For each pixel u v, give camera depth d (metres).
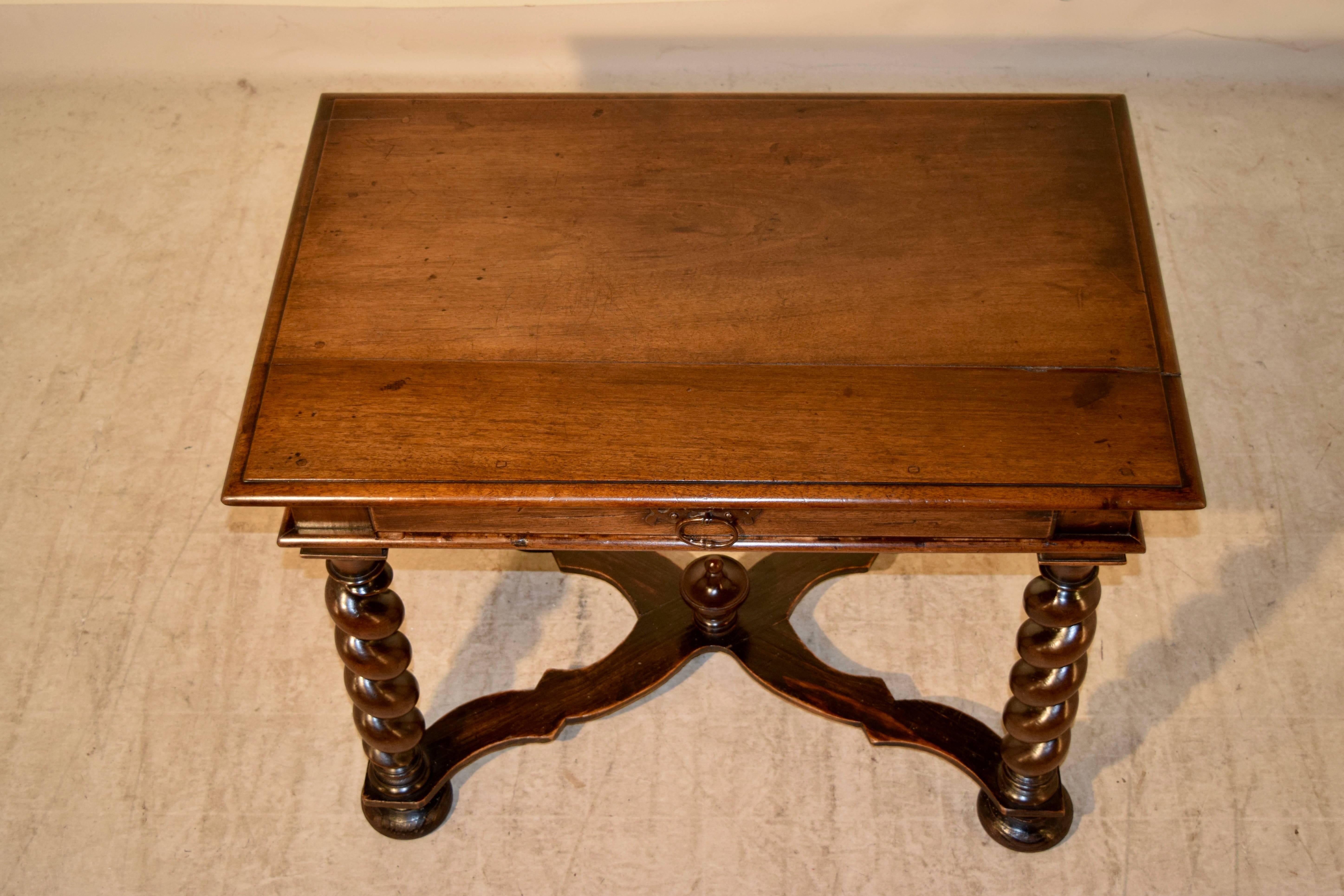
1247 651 2.31
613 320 1.73
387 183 1.93
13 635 2.36
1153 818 2.12
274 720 2.26
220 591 2.42
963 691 2.29
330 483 1.55
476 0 3.21
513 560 2.47
